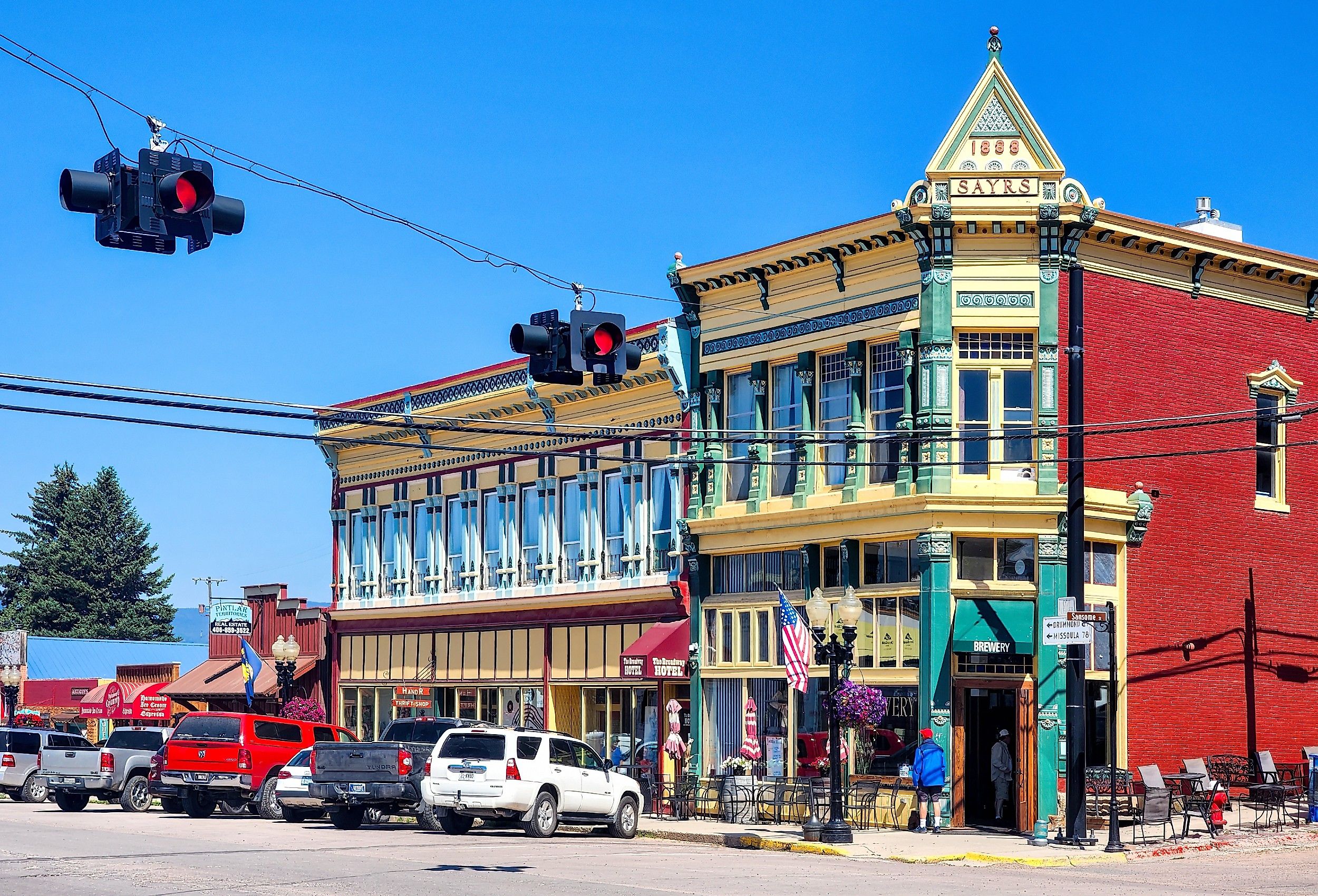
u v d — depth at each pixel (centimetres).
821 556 3372
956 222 3095
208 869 2158
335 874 2109
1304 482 3572
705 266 3609
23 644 6988
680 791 3444
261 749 3466
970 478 3105
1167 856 2662
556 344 1938
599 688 4028
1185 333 3341
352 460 4984
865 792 3148
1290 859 2634
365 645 4884
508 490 4366
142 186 1434
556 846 2688
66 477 10256
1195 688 3284
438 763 2909
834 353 3397
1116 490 3189
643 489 3906
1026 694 3045
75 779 3747
